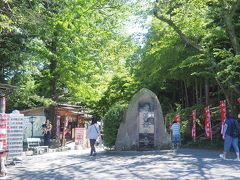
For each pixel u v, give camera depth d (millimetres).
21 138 17281
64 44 26422
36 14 18562
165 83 38438
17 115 17094
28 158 19344
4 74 22062
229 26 21578
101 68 29938
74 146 29875
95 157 19000
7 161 16234
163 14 22344
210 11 22719
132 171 13617
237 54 20766
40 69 28156
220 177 12055
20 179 12352
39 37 22812
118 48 31609
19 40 20609
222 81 22484
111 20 30219
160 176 12383
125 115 22266
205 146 25328
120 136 22109
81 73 28469
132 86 39562
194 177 12102
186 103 36750
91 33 28625
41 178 12500
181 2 21953
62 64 27422
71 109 35250
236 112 23047
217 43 24094
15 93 22266
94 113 44531
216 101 30000
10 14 16156
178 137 25219
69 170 14305
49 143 28094
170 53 25734
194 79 30891
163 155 19375
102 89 34438
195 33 22844
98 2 27984
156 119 22141
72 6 25578
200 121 28578
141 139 21891
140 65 30344
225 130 16953
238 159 16547
